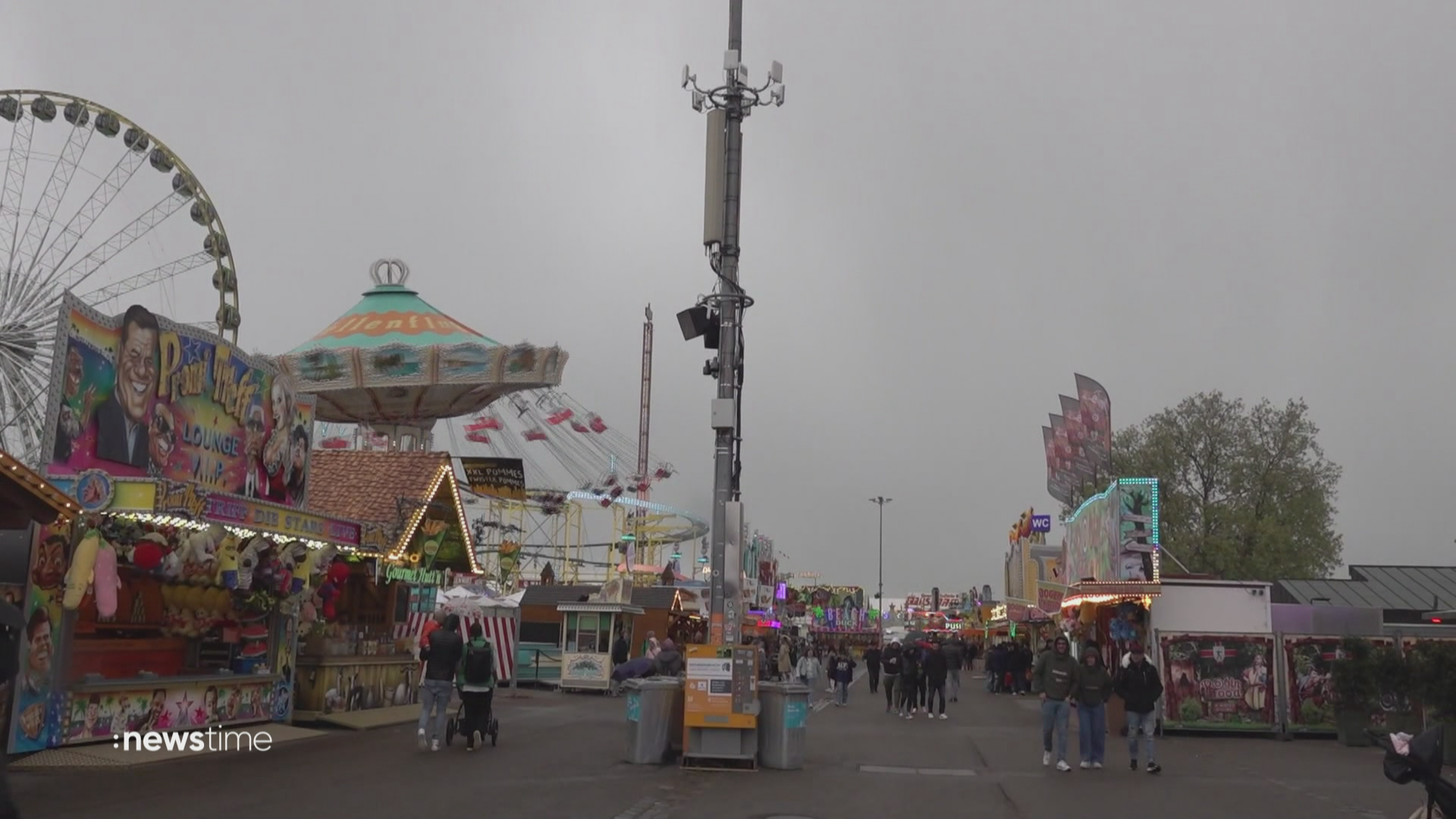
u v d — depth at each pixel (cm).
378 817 1044
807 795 1291
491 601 3525
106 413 1402
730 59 1617
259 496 1762
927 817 1151
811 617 10356
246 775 1292
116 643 1548
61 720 1343
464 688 1634
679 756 1581
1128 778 1523
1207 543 4588
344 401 4031
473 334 4222
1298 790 1412
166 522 1455
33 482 1148
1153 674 1609
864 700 3431
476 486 2597
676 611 4228
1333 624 2623
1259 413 4888
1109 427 3441
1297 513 4656
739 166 1622
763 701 1541
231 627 1734
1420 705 2017
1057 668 1623
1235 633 2255
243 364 1719
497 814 1077
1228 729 2216
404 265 4394
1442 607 4153
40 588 1308
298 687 1919
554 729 2041
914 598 11900
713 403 1582
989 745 1959
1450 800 954
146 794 1129
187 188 2762
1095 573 2767
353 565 2142
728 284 1599
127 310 1440
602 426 5100
